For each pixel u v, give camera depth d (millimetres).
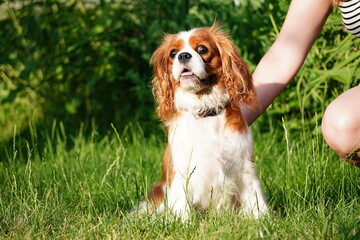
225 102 4484
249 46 6879
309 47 4652
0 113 8609
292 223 3957
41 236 4043
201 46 4480
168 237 3879
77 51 8180
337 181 4863
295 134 6492
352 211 4148
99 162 6094
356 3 4137
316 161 4969
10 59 8375
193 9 7305
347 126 4047
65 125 8031
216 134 4410
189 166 4305
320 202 4199
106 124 8109
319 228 3809
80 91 8438
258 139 6547
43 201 4727
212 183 4402
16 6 8695
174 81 4566
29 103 8609
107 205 4660
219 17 7168
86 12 8281
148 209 4461
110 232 4023
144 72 8133
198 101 4453
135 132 7445
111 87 8438
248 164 4430
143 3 7945
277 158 5934
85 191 4883
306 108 6570
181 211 4266
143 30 7941
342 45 5789
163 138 7125
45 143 6742
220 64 4523
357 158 4223
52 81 8461
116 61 8180
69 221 4281
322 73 5848
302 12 4555
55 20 8258
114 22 7945
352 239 3539
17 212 4453
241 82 4500
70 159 6320
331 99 6262
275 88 4660
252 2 6781
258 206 4203
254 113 4727
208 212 4352
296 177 5031
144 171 5629
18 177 5414
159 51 4719
